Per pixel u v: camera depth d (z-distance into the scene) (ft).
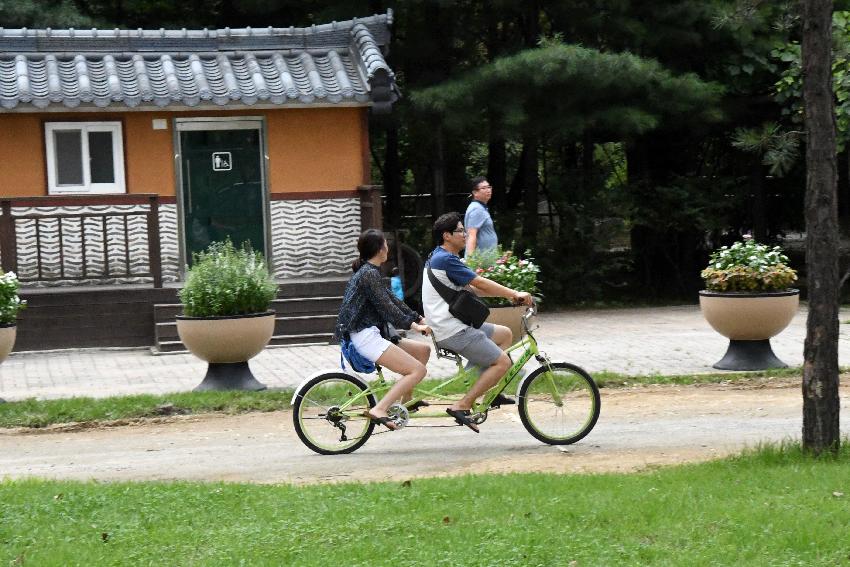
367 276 38.40
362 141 76.23
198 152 74.69
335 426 38.88
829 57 33.68
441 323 38.60
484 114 85.30
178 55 75.61
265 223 75.56
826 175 33.88
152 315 70.18
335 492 31.24
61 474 37.37
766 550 24.82
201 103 71.61
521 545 25.49
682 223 93.97
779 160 79.61
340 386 39.91
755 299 53.36
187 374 58.54
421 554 24.98
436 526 27.22
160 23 94.94
